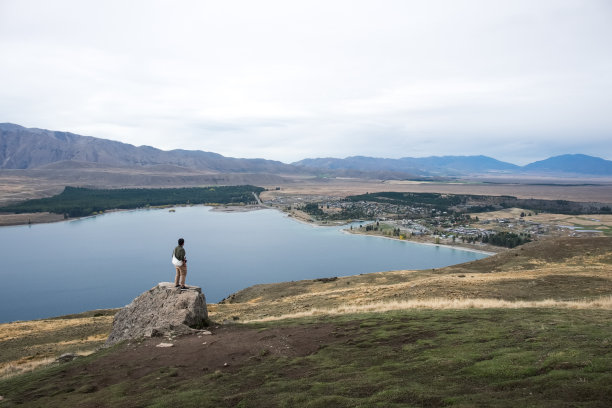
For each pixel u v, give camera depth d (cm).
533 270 5919
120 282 17612
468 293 4006
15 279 18038
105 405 1306
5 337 4559
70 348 3516
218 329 2417
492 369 1191
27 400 1462
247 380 1427
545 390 974
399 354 1548
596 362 1102
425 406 977
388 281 7075
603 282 4256
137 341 2166
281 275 18738
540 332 1638
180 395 1298
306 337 2042
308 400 1123
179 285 2677
